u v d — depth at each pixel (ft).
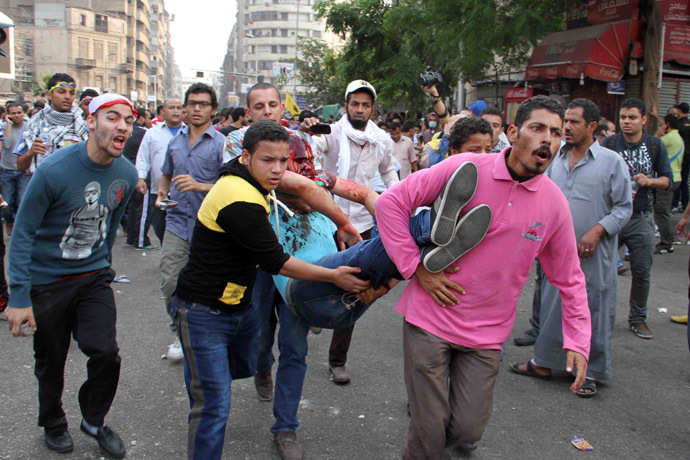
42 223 9.87
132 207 29.12
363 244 9.05
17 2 210.59
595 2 38.37
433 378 8.42
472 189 7.89
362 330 17.65
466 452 10.89
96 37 224.53
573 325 8.82
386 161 15.69
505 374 14.74
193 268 8.89
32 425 11.32
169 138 20.93
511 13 38.83
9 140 28.12
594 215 13.65
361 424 11.80
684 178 37.70
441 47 42.68
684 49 38.34
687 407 13.14
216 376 8.87
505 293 8.54
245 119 32.94
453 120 16.87
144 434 11.12
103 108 9.57
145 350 15.47
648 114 35.76
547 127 7.82
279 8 393.09
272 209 10.41
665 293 22.54
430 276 8.34
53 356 10.23
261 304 11.34
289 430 10.52
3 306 18.02
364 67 74.64
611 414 12.69
